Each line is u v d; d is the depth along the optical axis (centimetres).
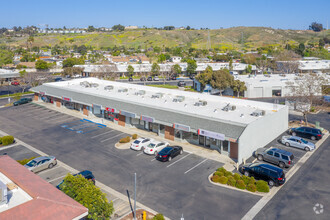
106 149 3506
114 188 2552
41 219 1492
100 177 2770
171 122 3641
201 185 2594
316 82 5069
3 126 4550
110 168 2970
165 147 3266
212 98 4519
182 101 4466
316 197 2370
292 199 2345
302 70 10156
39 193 1694
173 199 2364
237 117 3572
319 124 4547
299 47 17900
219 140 3394
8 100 6475
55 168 2986
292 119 4881
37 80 8006
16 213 1493
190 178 2728
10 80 9369
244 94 7081
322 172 2833
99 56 16612
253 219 2083
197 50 19925
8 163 2181
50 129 4341
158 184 2620
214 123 3372
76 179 1919
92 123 4631
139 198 2383
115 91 5356
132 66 10938
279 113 3903
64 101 5700
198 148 3519
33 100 6462
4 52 14175
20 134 4131
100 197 1872
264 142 3591
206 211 2189
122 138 3888
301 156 3262
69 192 1900
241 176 2659
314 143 3691
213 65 11294
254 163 2783
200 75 7712
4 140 3678
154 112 3956
